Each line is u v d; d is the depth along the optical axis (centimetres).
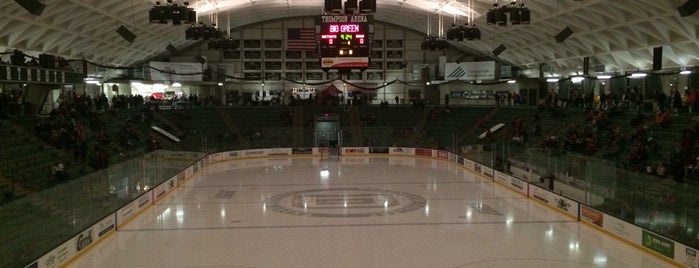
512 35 4725
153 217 2308
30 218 1498
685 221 1575
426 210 2423
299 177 3472
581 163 2231
